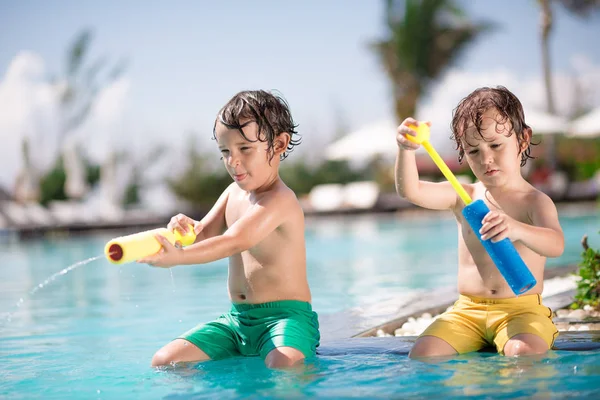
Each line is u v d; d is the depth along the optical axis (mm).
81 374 2760
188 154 24844
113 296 5797
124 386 2496
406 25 23922
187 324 4188
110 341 3643
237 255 3029
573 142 26078
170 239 2541
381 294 5578
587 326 3293
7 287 6945
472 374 2367
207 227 3180
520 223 2707
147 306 5078
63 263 9633
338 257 9242
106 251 2307
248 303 2984
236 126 2854
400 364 2604
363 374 2453
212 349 2920
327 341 3178
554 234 2748
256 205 2883
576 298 3816
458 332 2834
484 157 2893
